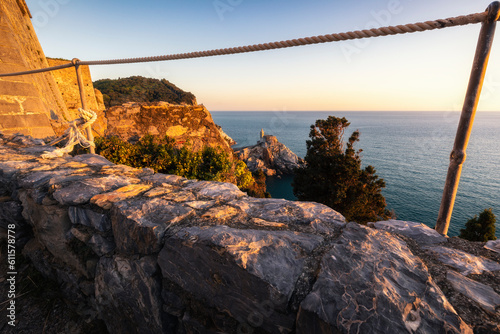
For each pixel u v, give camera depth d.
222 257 1.87
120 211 2.57
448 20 1.58
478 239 19.28
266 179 57.28
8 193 3.96
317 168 20.94
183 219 2.52
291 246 2.00
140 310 2.48
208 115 27.80
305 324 1.49
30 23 20.05
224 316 1.94
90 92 30.58
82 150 7.47
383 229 2.37
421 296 1.46
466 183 68.81
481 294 1.52
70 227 3.04
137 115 24.53
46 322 3.02
